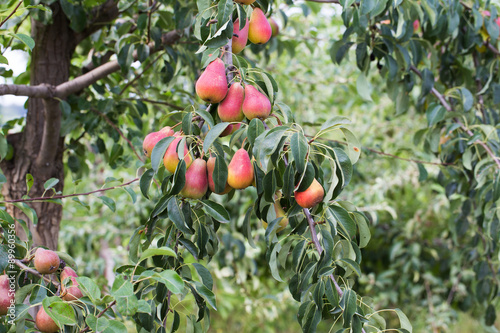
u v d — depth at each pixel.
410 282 3.47
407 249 3.33
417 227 3.33
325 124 0.93
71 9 1.54
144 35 1.70
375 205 2.71
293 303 3.01
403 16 1.51
